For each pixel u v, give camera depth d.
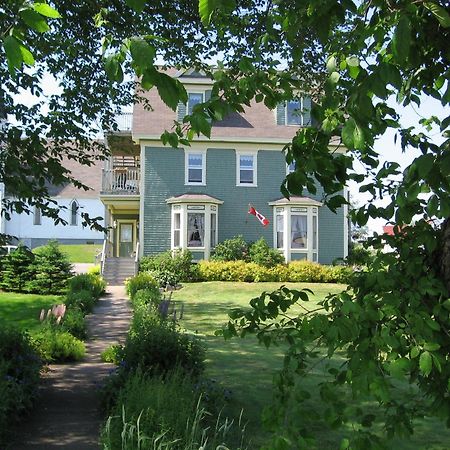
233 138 25.91
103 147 8.52
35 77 7.25
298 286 22.30
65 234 40.16
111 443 4.21
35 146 6.64
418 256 2.49
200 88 25.67
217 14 3.00
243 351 10.82
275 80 3.08
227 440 5.25
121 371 6.70
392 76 1.96
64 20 7.32
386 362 2.12
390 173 2.70
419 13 2.34
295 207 25.67
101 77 8.55
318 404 6.94
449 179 2.02
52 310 10.93
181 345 7.62
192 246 25.02
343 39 2.88
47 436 5.70
